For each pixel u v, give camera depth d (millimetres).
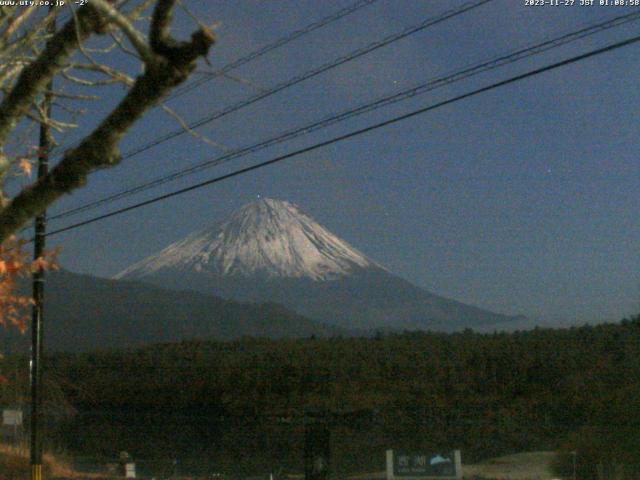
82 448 37000
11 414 30297
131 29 3951
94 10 4195
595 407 39562
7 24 5641
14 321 7867
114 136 3791
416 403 45781
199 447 38281
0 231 3869
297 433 39531
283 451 37281
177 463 33000
